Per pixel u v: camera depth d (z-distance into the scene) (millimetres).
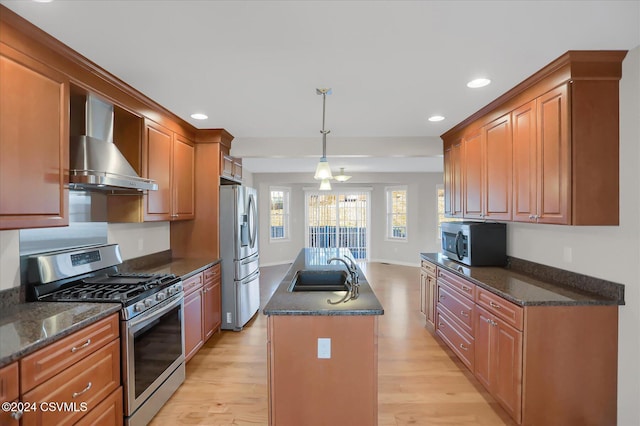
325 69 2100
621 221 1951
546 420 1989
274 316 1847
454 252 3475
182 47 1811
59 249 2205
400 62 2002
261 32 1659
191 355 2947
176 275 2729
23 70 1592
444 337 3248
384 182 8086
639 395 1878
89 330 1656
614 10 1479
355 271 2535
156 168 2902
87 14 1486
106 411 1773
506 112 2594
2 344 1338
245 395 2492
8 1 1384
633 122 1871
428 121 3307
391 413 2270
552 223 2098
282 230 8562
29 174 1623
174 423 2166
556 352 1978
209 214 3775
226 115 3123
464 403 2389
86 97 2168
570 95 1956
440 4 1433
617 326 1982
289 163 6082
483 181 2965
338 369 1848
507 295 2125
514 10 1480
